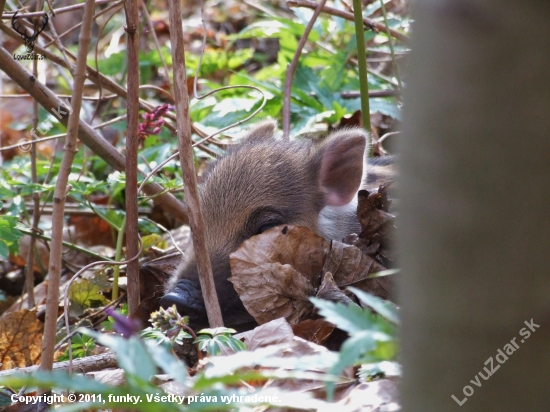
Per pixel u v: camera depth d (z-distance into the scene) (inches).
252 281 301.3
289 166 388.2
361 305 294.8
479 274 118.2
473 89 112.2
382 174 398.9
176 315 253.0
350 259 310.0
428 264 122.3
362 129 384.8
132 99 300.7
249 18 776.3
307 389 214.2
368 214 332.5
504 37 109.0
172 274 366.9
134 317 309.4
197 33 698.8
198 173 464.8
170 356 157.8
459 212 116.8
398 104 411.2
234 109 463.8
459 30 112.0
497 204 114.4
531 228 113.9
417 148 120.3
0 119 682.2
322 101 487.2
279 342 245.9
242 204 367.6
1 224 337.1
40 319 345.7
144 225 436.5
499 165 113.0
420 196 120.9
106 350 310.3
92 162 526.9
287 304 297.7
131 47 296.8
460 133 114.3
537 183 112.2
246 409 198.4
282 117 482.6
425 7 117.1
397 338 141.2
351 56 549.0
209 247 354.3
